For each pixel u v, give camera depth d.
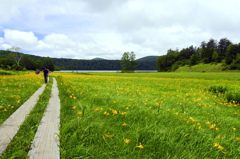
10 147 2.31
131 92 10.09
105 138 2.71
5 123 3.32
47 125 3.30
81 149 2.27
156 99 7.49
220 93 11.54
